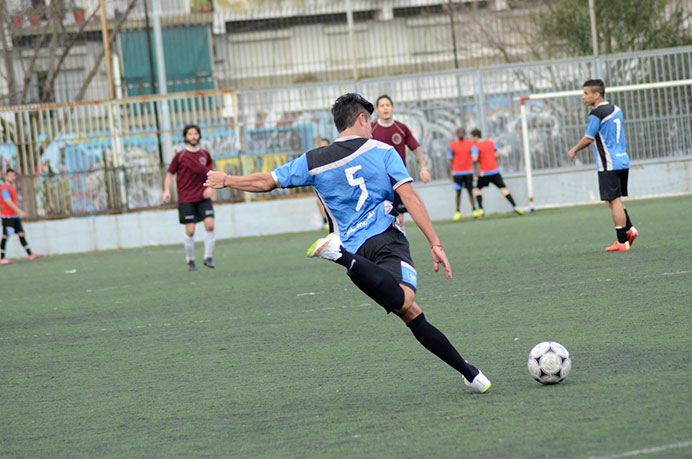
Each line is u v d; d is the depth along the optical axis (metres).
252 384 12.23
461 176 48.94
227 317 19.27
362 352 13.91
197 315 20.00
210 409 10.92
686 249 23.19
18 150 50.41
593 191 52.06
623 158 24.14
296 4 69.56
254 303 21.17
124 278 31.33
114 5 63.28
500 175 48.59
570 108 52.06
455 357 10.45
